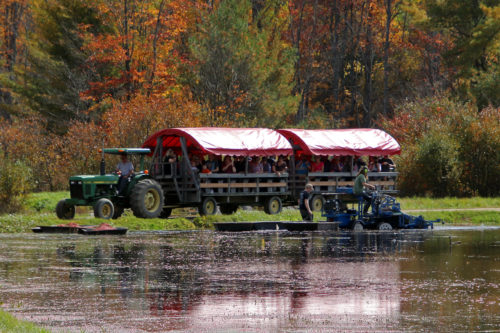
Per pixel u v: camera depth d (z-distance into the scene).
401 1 149.38
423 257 36.19
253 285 27.88
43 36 110.00
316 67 144.88
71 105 105.00
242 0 107.00
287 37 139.88
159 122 76.50
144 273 30.78
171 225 53.44
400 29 150.88
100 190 53.47
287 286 27.64
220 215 57.22
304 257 36.12
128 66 105.19
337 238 46.06
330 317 22.47
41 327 20.64
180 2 107.88
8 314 21.05
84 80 105.75
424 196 82.75
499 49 130.75
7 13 145.00
